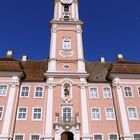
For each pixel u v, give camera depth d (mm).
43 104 37844
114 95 39312
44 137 34156
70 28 46906
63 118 36156
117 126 36312
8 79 39344
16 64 41062
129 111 37656
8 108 36281
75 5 51594
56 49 43781
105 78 42344
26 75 42219
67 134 35312
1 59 44531
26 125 35594
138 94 39344
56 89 39031
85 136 34500
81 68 41438
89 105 38219
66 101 37844
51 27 47531
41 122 35969
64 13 50156
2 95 37781
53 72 40281
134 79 40812
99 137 35281
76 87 39500
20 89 39438
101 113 37469
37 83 40188
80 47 44250
